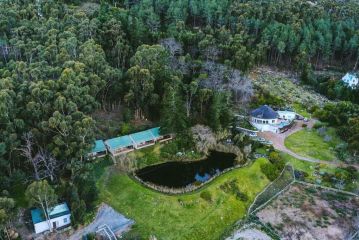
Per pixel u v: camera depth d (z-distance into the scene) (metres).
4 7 127.88
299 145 107.62
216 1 162.50
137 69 101.88
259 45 145.88
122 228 75.94
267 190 92.00
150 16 142.50
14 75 92.25
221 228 80.31
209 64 125.75
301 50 148.38
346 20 167.38
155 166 97.00
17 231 71.69
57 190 77.88
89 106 91.25
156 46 111.94
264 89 130.75
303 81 145.50
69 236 72.62
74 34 114.94
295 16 161.38
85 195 77.94
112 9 143.88
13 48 109.81
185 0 159.12
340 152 104.38
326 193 92.19
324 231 80.94
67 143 82.25
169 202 83.25
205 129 104.25
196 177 93.62
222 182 90.44
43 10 133.62
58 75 96.62
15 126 79.94
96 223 76.31
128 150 97.81
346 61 160.62
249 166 97.12
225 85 120.38
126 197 83.88
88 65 100.69
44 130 81.88
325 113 119.75
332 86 138.12
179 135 103.62
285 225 82.25
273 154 100.81
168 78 106.69
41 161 81.31
